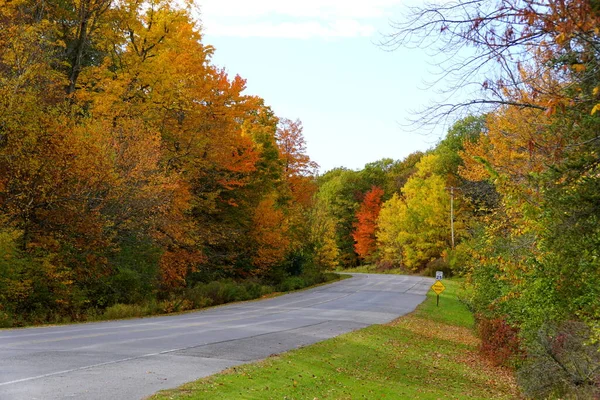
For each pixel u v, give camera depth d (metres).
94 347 13.51
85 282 24.75
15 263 20.52
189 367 11.65
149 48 29.98
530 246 11.84
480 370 18.14
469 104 7.55
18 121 21.84
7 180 22.33
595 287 9.32
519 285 11.78
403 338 21.95
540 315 11.80
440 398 13.12
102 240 24.50
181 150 31.03
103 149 23.48
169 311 26.86
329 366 14.59
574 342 12.89
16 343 13.56
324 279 57.94
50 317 21.39
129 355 12.55
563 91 7.23
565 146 8.00
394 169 116.56
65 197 23.20
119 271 26.44
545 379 13.36
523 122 12.40
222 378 10.77
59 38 29.03
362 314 28.08
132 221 26.31
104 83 27.75
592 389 12.06
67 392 8.46
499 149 15.41
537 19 5.78
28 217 22.84
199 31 31.77
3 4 23.81
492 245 17.53
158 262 29.14
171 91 28.72
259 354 14.38
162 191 26.69
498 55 6.72
